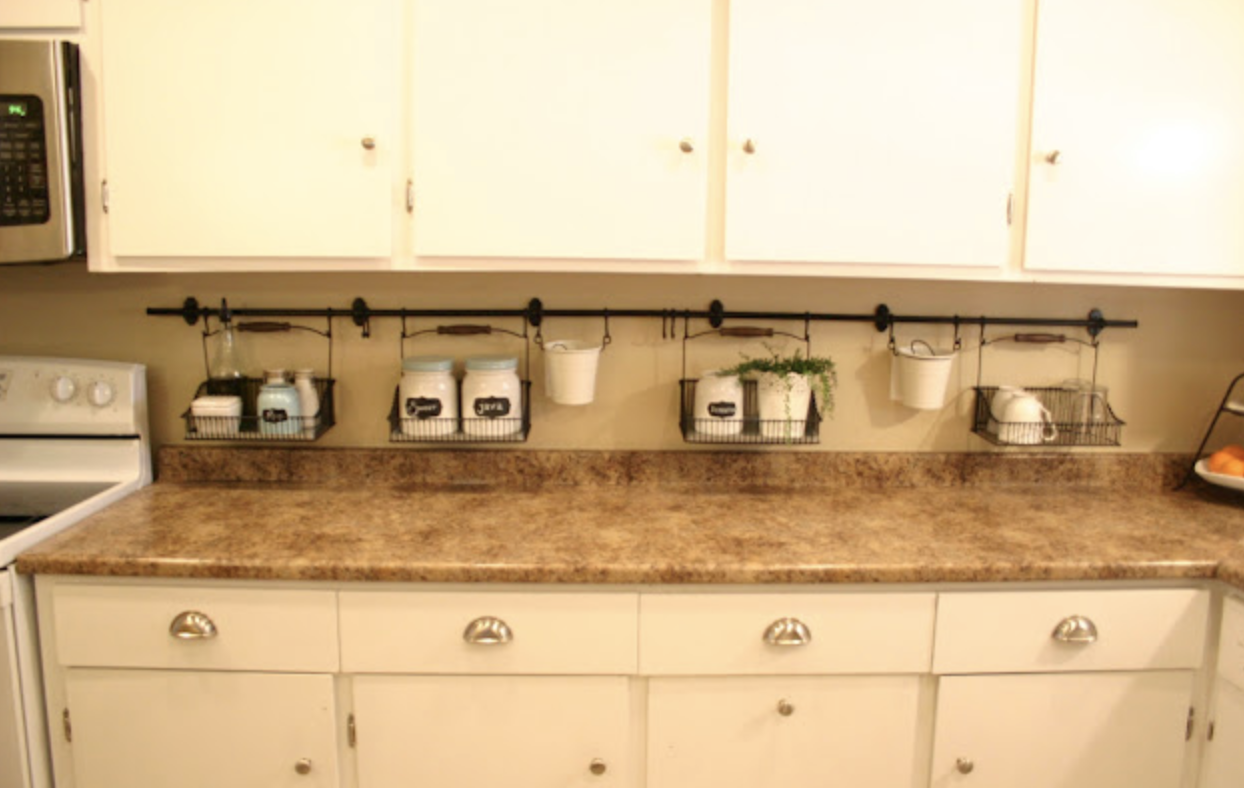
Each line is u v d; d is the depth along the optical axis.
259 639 1.23
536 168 1.35
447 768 1.27
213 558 1.21
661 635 1.24
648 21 1.34
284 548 1.26
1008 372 1.73
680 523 1.43
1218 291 1.72
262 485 1.65
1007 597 1.25
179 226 1.34
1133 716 1.29
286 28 1.32
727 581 1.21
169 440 1.70
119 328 1.66
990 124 1.37
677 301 1.69
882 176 1.38
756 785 1.29
